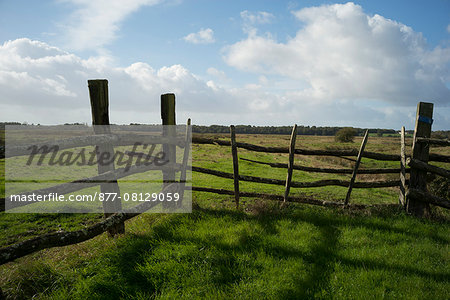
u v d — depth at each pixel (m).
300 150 5.83
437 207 6.13
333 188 10.29
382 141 56.38
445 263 3.53
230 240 3.88
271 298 2.66
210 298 2.66
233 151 5.69
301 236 4.21
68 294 2.79
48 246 2.88
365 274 3.14
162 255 3.44
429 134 5.71
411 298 2.72
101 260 3.42
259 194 5.97
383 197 9.09
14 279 2.99
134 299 2.73
